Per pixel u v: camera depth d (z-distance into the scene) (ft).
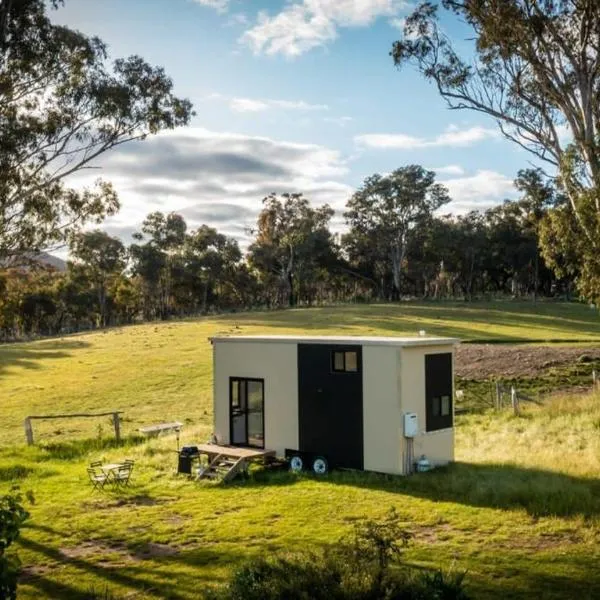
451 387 57.41
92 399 109.91
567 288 309.22
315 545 35.86
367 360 53.72
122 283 307.37
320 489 48.85
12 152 63.62
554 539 36.11
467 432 74.08
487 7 72.49
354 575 23.29
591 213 72.95
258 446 60.64
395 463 52.03
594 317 212.43
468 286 319.88
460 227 304.30
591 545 34.91
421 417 53.93
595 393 88.63
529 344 142.10
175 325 218.18
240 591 24.17
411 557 33.32
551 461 54.19
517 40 72.43
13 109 65.98
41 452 70.54
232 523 41.39
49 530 41.96
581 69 72.23
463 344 141.79
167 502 47.96
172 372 128.88
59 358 158.92
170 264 317.83
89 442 75.46
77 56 67.00
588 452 57.82
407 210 302.66
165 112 72.02
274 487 50.37
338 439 55.26
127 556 36.63
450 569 28.58
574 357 117.50
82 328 327.67
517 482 46.98
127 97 69.10
